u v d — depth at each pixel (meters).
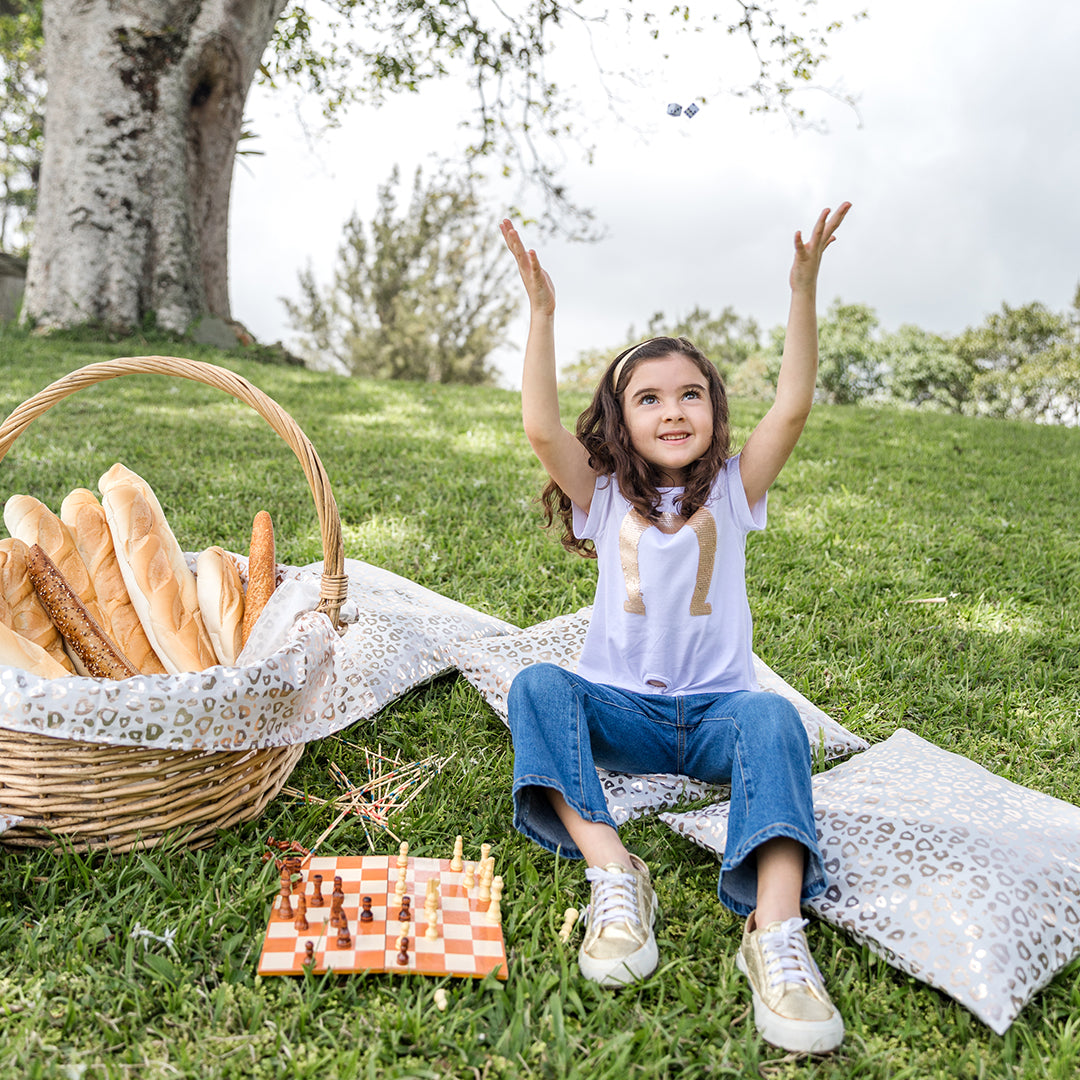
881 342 23.86
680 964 1.52
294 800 1.96
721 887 1.60
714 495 2.05
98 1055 1.29
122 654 1.97
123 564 2.12
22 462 4.48
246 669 1.67
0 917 1.54
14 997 1.37
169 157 10.23
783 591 3.39
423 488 4.57
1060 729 2.47
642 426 2.02
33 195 25.02
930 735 2.40
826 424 8.16
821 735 2.20
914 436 7.62
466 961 1.48
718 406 2.07
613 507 2.08
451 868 1.73
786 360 1.97
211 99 10.71
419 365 27.61
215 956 1.48
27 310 10.13
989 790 1.89
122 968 1.44
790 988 1.38
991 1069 1.36
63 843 1.66
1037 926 1.51
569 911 1.58
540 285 1.88
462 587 3.21
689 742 1.90
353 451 5.39
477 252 27.25
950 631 3.13
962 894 1.53
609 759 1.94
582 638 2.55
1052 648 3.07
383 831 1.87
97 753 1.59
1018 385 24.03
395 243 27.08
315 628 1.87
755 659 2.64
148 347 9.44
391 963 1.45
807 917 1.68
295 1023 1.35
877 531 4.36
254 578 2.19
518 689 1.80
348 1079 1.26
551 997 1.42
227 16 10.32
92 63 9.90
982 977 1.43
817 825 1.77
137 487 2.27
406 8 10.89
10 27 17.84
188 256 10.50
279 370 9.54
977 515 4.83
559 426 2.01
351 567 3.04
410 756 2.17
